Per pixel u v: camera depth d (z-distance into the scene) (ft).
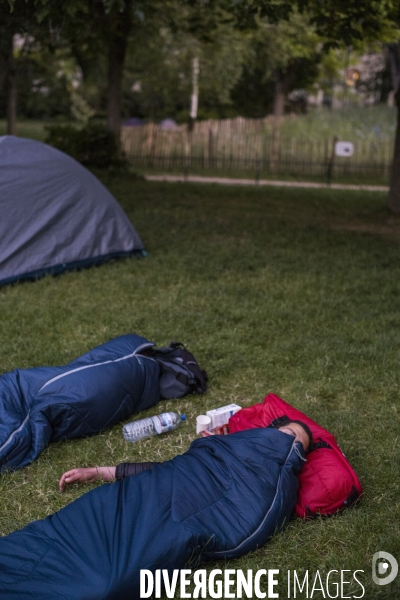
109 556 9.34
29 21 34.45
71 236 26.55
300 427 12.30
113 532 9.68
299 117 93.56
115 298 23.59
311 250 32.81
